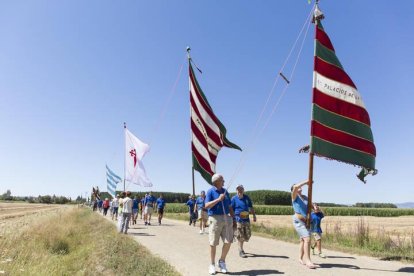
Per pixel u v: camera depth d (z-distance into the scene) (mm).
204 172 15133
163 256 11531
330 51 10797
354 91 10766
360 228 16688
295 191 10188
